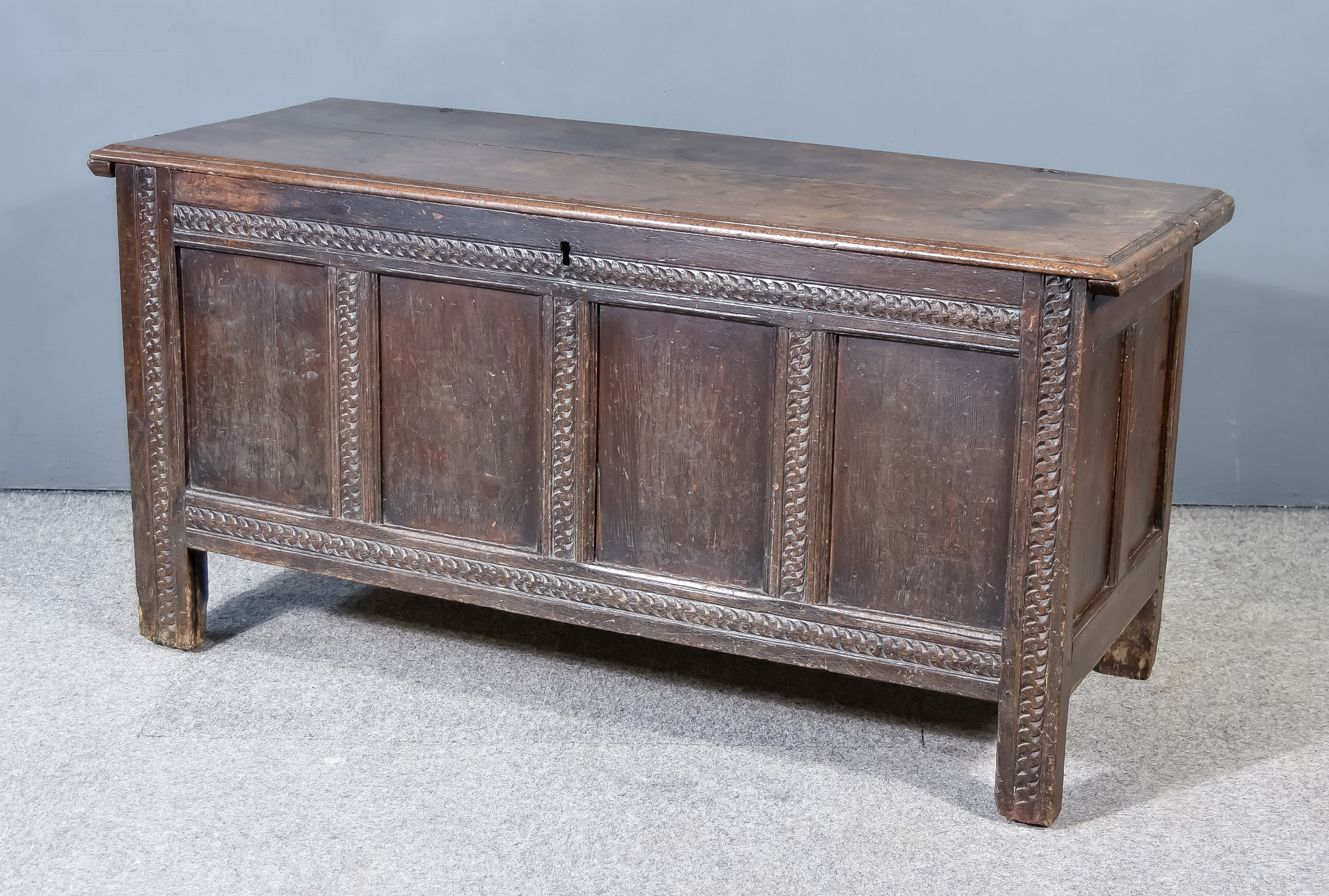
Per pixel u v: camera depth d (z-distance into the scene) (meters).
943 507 2.29
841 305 2.24
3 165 3.53
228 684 2.73
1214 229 2.48
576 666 2.82
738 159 2.77
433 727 2.58
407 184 2.46
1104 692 2.76
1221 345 3.55
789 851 2.24
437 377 2.57
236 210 2.60
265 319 2.65
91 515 3.55
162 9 3.47
